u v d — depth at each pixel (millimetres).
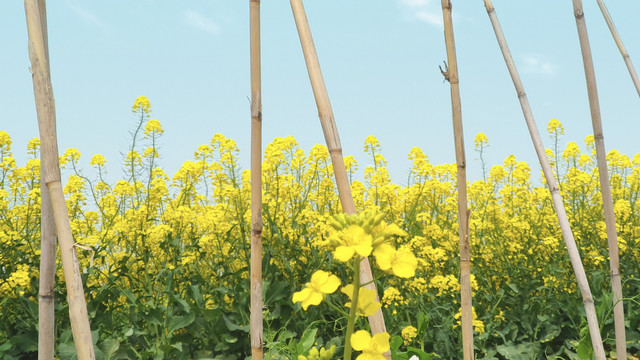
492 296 3797
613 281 2352
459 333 3314
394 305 3383
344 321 3336
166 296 3328
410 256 949
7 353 2854
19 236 3322
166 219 3623
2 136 4188
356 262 965
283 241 3408
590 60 2207
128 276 3168
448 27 1686
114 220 3801
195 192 4352
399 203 4500
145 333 2996
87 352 1044
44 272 1310
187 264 3500
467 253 1703
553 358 3537
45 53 1226
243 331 3166
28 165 4148
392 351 1922
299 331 3297
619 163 5539
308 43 1385
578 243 4344
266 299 3225
